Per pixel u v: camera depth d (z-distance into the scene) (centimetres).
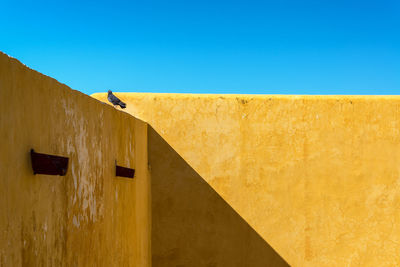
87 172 260
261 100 596
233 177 588
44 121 191
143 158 509
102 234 296
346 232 597
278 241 590
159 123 580
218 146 588
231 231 586
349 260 595
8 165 155
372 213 600
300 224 593
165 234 577
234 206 587
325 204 597
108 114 319
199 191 583
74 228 233
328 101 601
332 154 599
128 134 404
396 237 601
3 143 151
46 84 194
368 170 602
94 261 274
